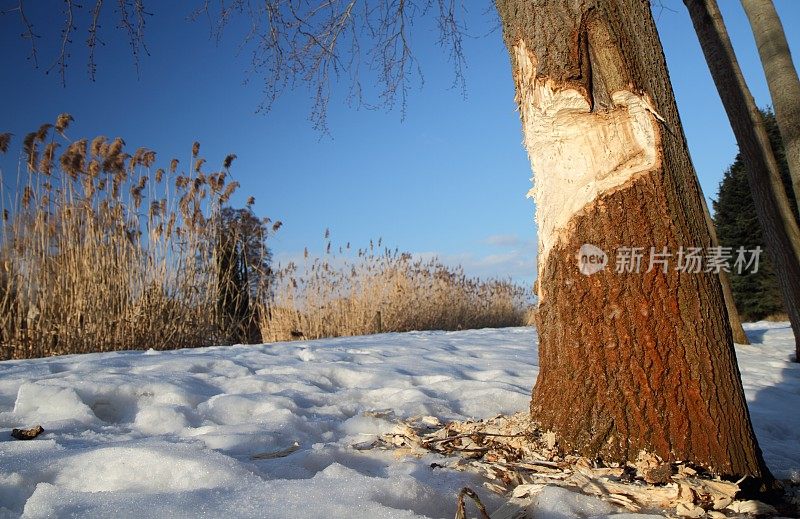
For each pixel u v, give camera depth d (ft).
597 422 7.89
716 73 20.40
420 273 44.42
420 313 43.11
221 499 5.59
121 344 23.06
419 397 12.17
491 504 6.56
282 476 6.74
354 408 11.51
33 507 5.48
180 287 26.09
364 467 7.63
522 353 20.36
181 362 14.69
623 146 8.19
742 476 7.54
